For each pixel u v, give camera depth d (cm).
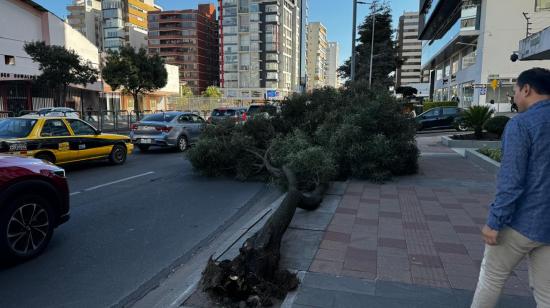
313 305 336
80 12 14112
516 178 233
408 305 337
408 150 927
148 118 1575
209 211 693
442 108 2520
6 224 443
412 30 14038
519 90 251
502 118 1542
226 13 12238
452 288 368
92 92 4769
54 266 458
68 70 2888
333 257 440
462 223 564
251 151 952
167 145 1508
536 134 232
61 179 516
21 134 964
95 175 1036
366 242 488
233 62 12344
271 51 12131
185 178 1001
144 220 637
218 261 408
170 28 13062
